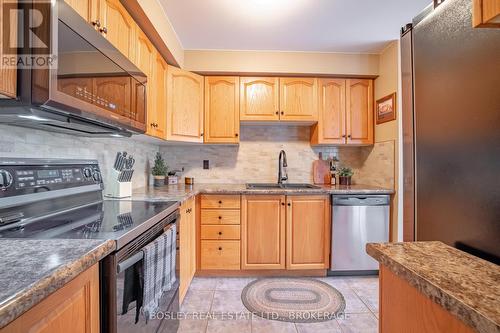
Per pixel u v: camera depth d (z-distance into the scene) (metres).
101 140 1.78
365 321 1.77
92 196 1.52
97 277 0.79
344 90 2.73
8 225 0.99
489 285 0.47
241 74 2.65
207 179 2.99
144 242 1.08
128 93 1.32
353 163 3.06
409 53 0.92
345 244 2.41
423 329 0.53
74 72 0.89
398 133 2.37
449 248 0.68
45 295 0.53
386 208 2.42
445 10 0.74
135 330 0.99
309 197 2.41
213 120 2.64
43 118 0.94
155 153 2.86
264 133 3.02
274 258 2.41
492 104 0.60
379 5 1.88
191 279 2.17
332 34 2.29
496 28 0.57
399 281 0.60
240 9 1.92
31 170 1.13
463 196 0.68
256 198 2.40
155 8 1.76
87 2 1.13
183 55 2.54
